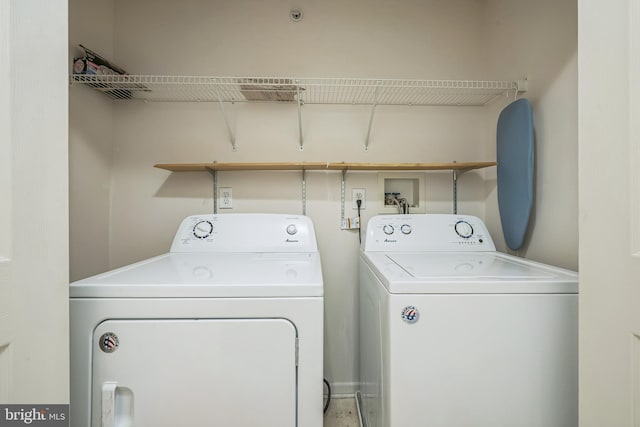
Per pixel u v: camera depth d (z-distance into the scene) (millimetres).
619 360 587
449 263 1118
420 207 1756
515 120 1378
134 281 809
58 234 631
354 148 1744
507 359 805
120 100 1679
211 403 769
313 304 783
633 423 562
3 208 531
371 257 1271
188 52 1682
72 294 759
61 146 636
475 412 801
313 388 780
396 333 802
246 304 775
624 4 564
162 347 764
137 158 1689
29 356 575
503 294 809
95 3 1517
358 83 1658
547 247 1251
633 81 549
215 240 1454
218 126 1712
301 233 1491
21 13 559
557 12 1188
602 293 622
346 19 1721
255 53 1697
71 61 1363
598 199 627
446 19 1741
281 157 1729
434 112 1762
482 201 1765
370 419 1165
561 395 804
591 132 640
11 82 542
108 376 756
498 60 1598
